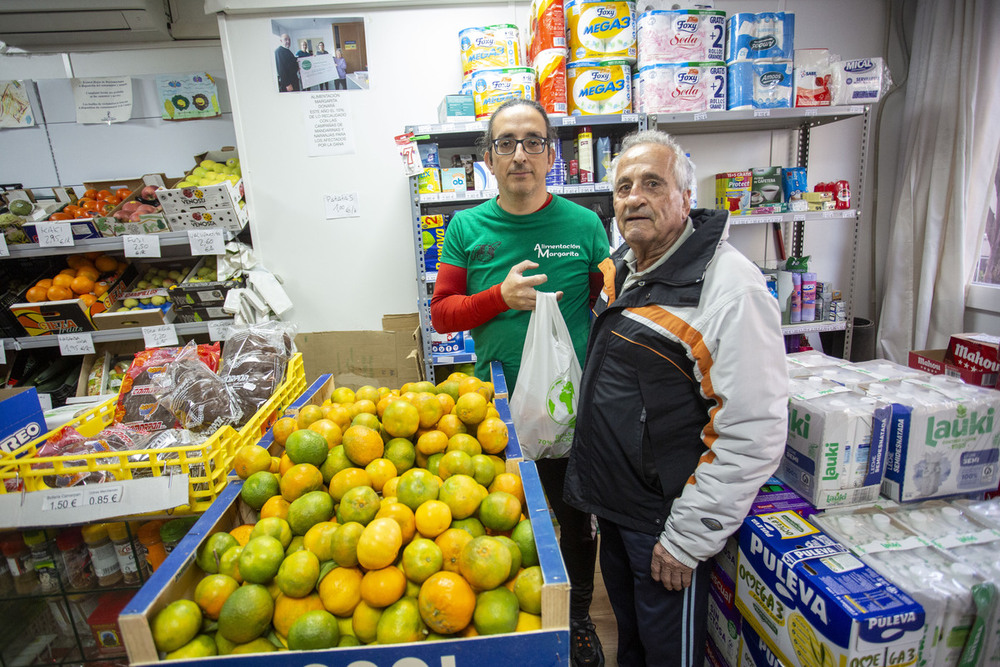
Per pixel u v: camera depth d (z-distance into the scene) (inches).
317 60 100.9
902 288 109.0
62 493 37.4
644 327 42.1
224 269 94.6
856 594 33.3
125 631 24.5
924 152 103.9
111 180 102.3
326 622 26.5
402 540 30.9
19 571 40.3
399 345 97.0
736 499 38.8
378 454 38.0
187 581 29.5
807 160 112.7
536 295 52.3
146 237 90.4
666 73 88.7
